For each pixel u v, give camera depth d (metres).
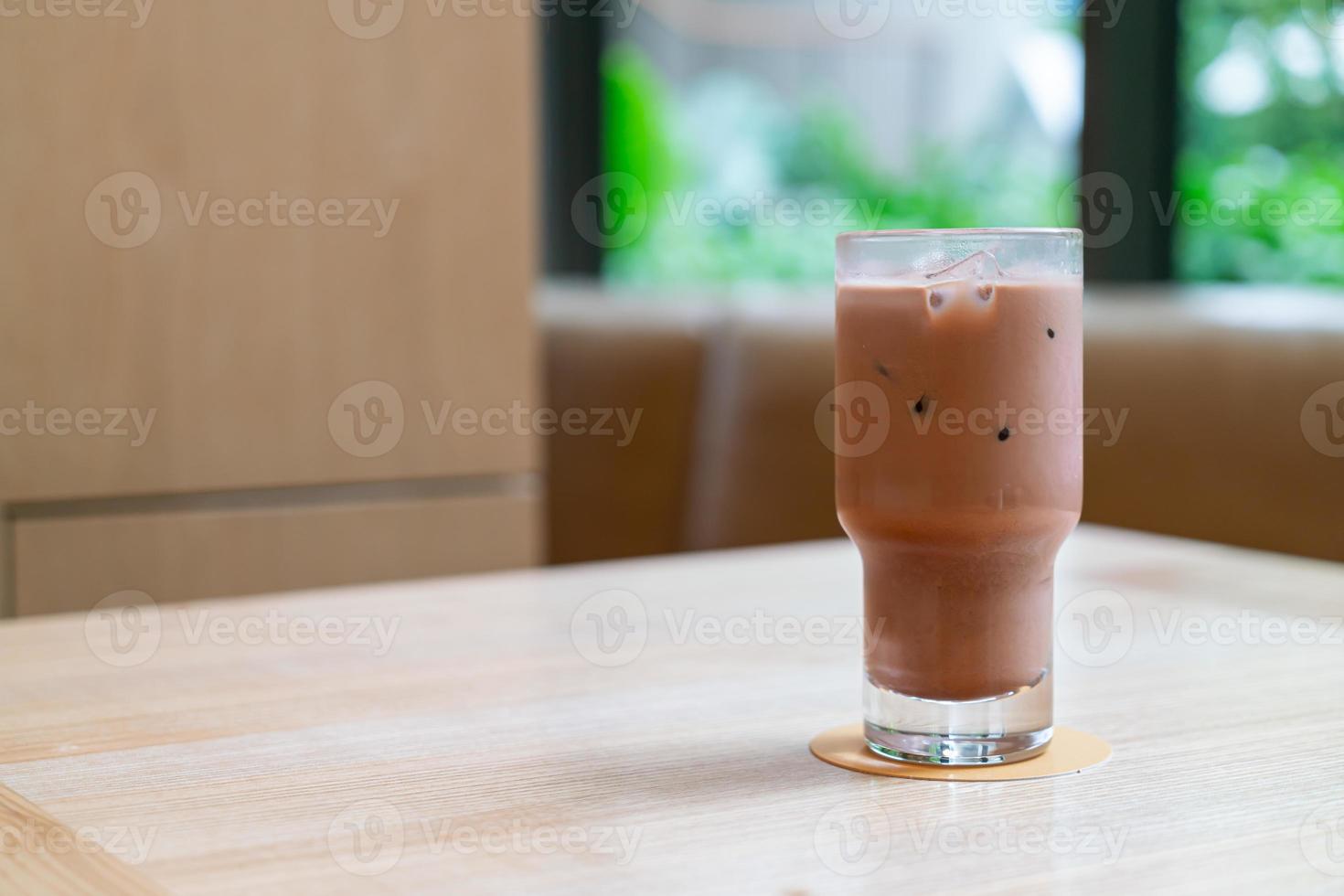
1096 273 2.39
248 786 0.86
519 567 2.05
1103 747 0.89
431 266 1.95
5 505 1.71
